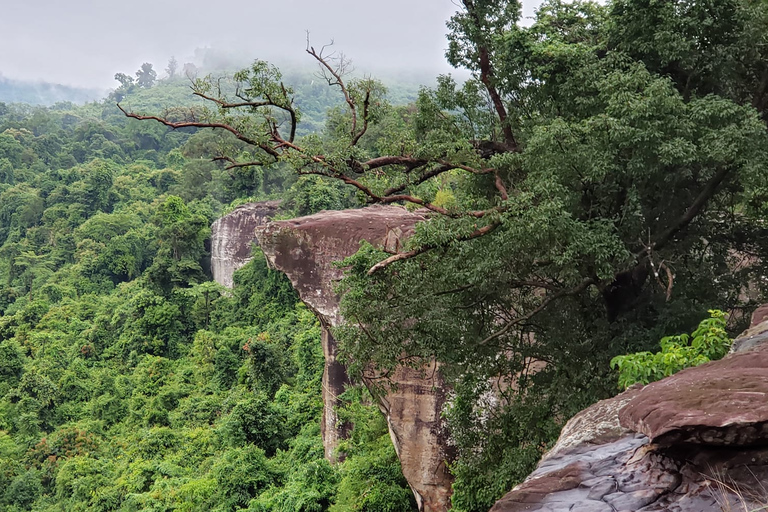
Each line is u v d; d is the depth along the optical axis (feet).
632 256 37.14
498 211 36.50
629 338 38.06
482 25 43.11
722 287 41.14
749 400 12.25
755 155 32.86
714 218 41.42
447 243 35.86
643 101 33.42
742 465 11.94
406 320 38.83
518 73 42.24
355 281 37.40
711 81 39.37
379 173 41.50
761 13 36.63
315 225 55.72
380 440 63.72
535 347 40.96
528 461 38.34
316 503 66.33
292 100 40.24
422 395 50.19
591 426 15.66
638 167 34.60
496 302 40.22
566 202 35.94
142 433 119.03
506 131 44.78
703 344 26.13
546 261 38.19
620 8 39.24
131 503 89.51
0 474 113.19
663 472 12.50
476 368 40.24
